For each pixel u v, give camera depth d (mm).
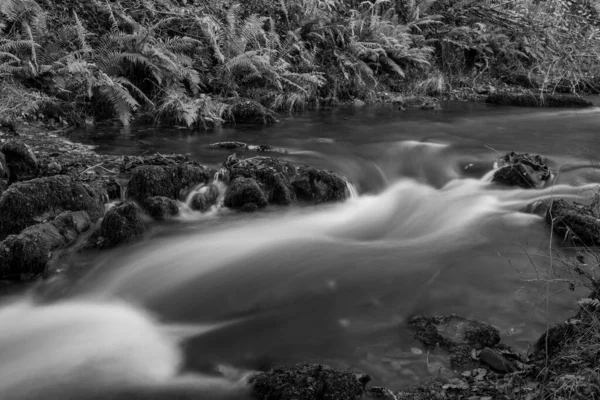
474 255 5051
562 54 14570
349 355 3482
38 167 6062
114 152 7176
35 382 3189
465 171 7617
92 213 5266
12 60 8273
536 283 4414
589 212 5488
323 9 12508
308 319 3951
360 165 7520
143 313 4043
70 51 8852
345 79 12062
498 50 15000
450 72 14195
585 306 3430
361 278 4594
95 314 4000
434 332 3662
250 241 5312
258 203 5922
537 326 3783
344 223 5926
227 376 3258
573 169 7473
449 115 11312
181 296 4285
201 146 7816
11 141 5980
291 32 10945
